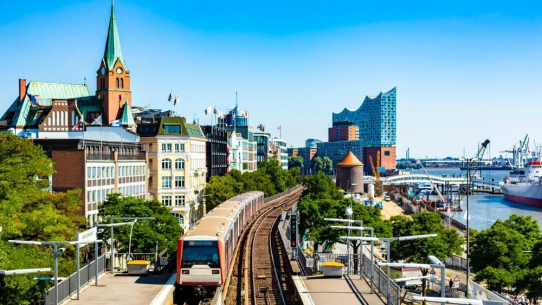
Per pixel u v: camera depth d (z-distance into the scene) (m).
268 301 52.41
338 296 46.41
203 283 50.41
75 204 60.75
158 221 78.19
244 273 65.88
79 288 45.06
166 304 44.44
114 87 168.75
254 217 124.75
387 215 191.25
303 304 43.88
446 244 87.00
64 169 88.56
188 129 141.88
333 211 98.62
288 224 113.25
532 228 87.62
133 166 112.19
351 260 64.75
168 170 133.75
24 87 164.50
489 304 31.38
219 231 54.41
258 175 179.00
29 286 43.78
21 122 147.00
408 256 78.62
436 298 30.67
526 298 69.44
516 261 73.50
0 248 42.62
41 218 50.00
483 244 75.25
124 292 46.16
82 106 170.75
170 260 63.06
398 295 40.31
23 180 57.53
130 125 151.88
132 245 72.50
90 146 94.75
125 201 78.81
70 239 54.12
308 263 64.88
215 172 171.00
